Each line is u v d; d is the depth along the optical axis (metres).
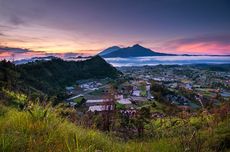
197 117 11.64
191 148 4.92
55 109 6.48
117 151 4.89
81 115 8.69
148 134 10.07
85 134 5.67
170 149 5.25
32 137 4.30
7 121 5.40
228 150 5.62
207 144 5.84
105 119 9.35
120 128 9.93
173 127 10.81
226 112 9.67
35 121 5.33
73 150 3.88
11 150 3.55
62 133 5.02
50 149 3.81
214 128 7.54
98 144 5.17
